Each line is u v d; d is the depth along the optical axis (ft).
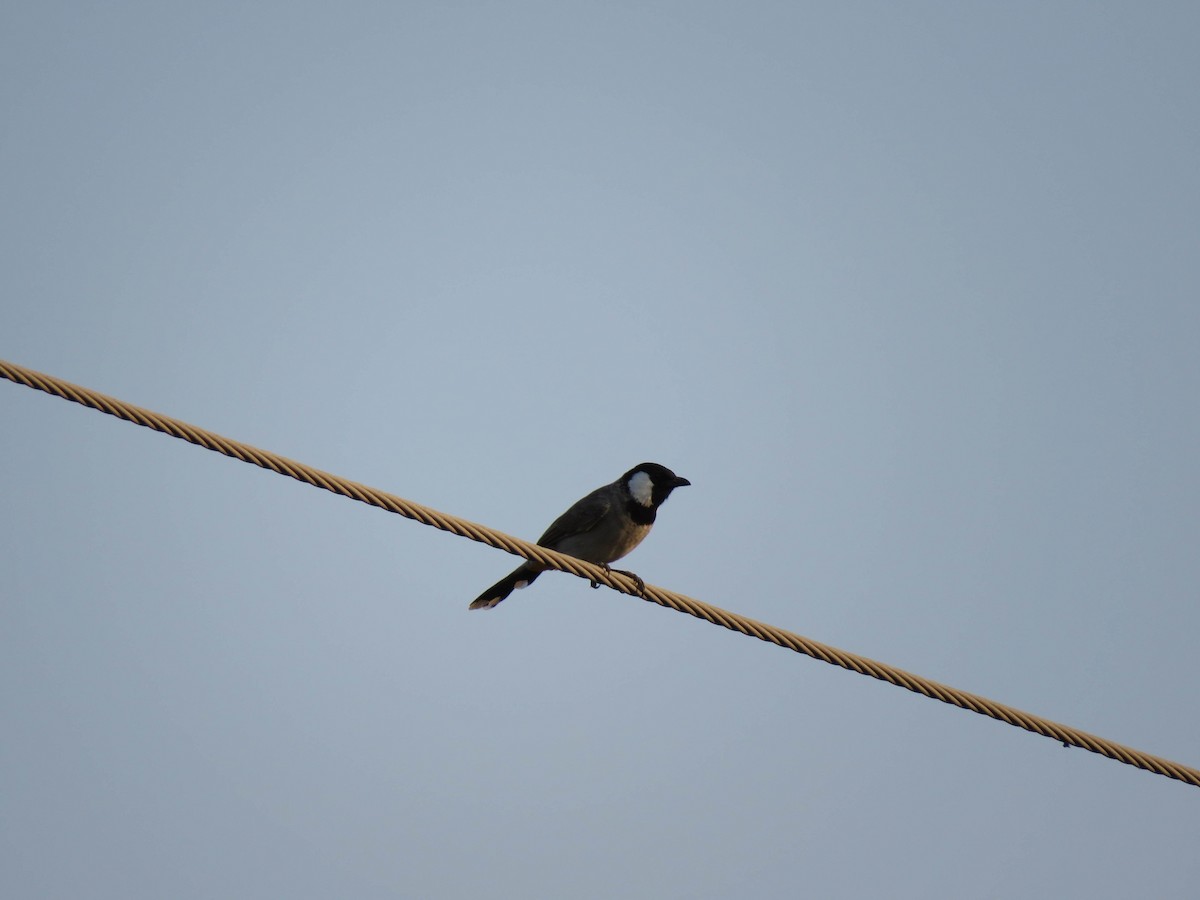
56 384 33.24
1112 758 41.81
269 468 36.29
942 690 41.42
